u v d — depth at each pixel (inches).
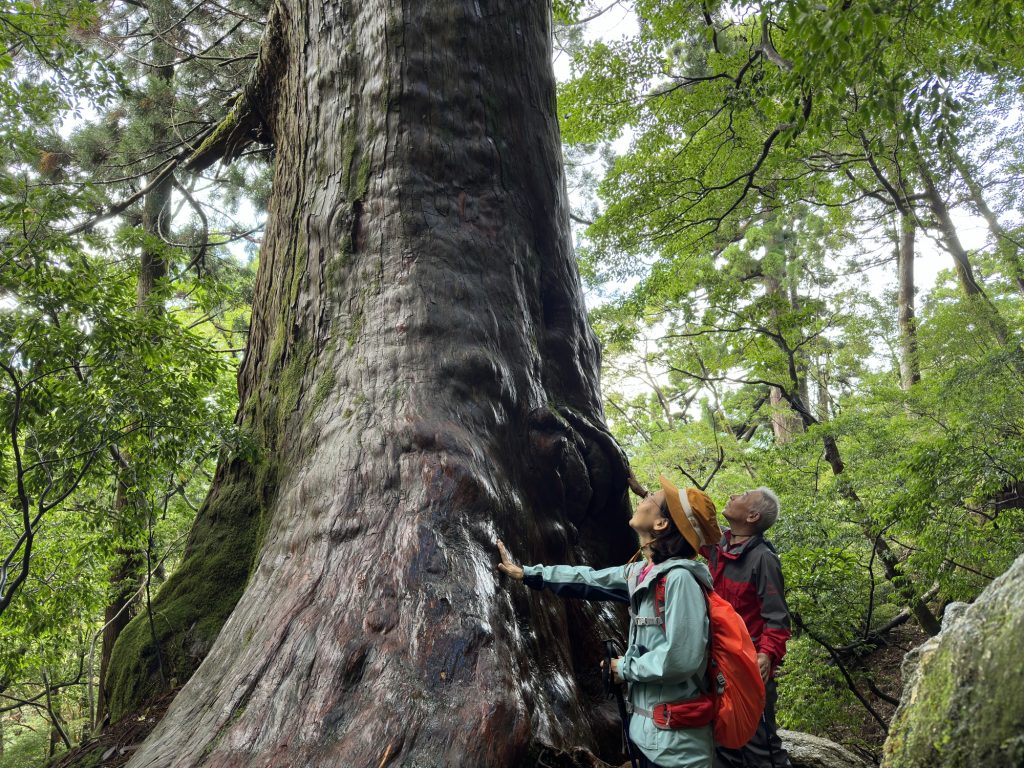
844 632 262.2
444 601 119.6
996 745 66.2
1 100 275.7
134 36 487.8
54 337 207.9
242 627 130.0
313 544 134.9
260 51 256.1
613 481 190.9
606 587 108.3
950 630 81.4
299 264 193.2
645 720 91.5
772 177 512.7
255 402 218.2
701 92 451.8
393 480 138.1
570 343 201.8
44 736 593.3
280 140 252.4
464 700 107.9
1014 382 374.9
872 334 743.7
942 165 504.4
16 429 204.2
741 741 88.7
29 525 209.6
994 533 272.2
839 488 379.2
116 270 357.4
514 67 204.2
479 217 184.7
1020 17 224.4
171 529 395.2
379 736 103.7
